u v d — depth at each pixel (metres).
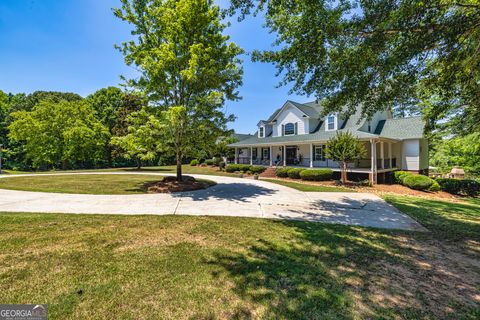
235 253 3.76
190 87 10.31
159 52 9.19
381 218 6.52
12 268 3.10
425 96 8.37
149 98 10.62
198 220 5.71
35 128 25.53
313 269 3.27
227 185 13.19
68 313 2.24
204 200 8.49
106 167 35.03
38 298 2.46
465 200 11.47
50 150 25.94
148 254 3.64
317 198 9.58
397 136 17.48
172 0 9.89
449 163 21.55
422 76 5.69
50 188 10.55
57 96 34.66
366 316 2.28
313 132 20.67
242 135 32.72
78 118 27.62
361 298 2.59
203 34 10.26
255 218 6.07
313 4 4.68
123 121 25.83
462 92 5.91
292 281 2.92
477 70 5.20
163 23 9.84
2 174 18.16
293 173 17.25
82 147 27.11
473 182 12.95
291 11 5.14
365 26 4.68
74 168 32.38
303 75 5.89
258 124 25.44
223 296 2.56
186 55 9.74
